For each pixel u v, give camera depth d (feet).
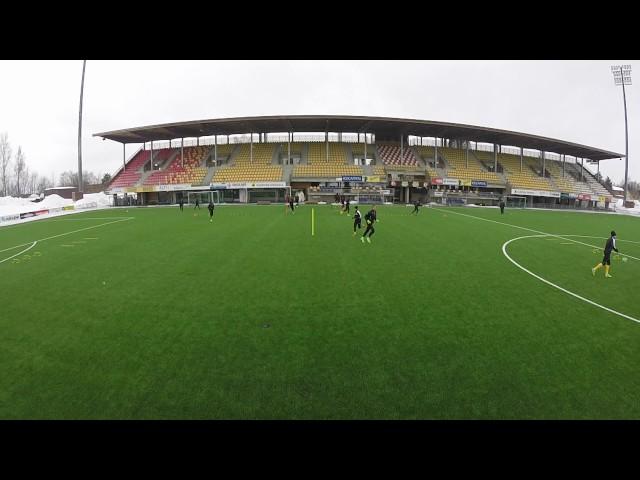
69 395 14.88
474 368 17.04
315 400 14.61
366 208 123.65
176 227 69.82
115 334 20.51
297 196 150.61
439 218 90.27
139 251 44.80
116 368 16.88
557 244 54.03
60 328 21.35
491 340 19.95
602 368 17.20
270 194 157.89
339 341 19.65
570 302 26.61
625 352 18.79
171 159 179.63
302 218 85.87
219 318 22.81
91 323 22.07
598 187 210.38
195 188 155.94
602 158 216.54
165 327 21.44
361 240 53.16
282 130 164.45
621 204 199.52
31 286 29.99
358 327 21.49
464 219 89.56
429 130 162.20
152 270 34.99
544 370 16.93
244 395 14.88
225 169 163.02
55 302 25.93
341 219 83.15
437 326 21.75
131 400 14.56
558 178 196.24
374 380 15.98
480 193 165.99
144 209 131.13
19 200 141.90
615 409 14.24
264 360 17.62
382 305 25.26
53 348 18.84
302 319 22.68
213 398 14.69
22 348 18.86
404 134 171.53
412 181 161.79
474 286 30.19
